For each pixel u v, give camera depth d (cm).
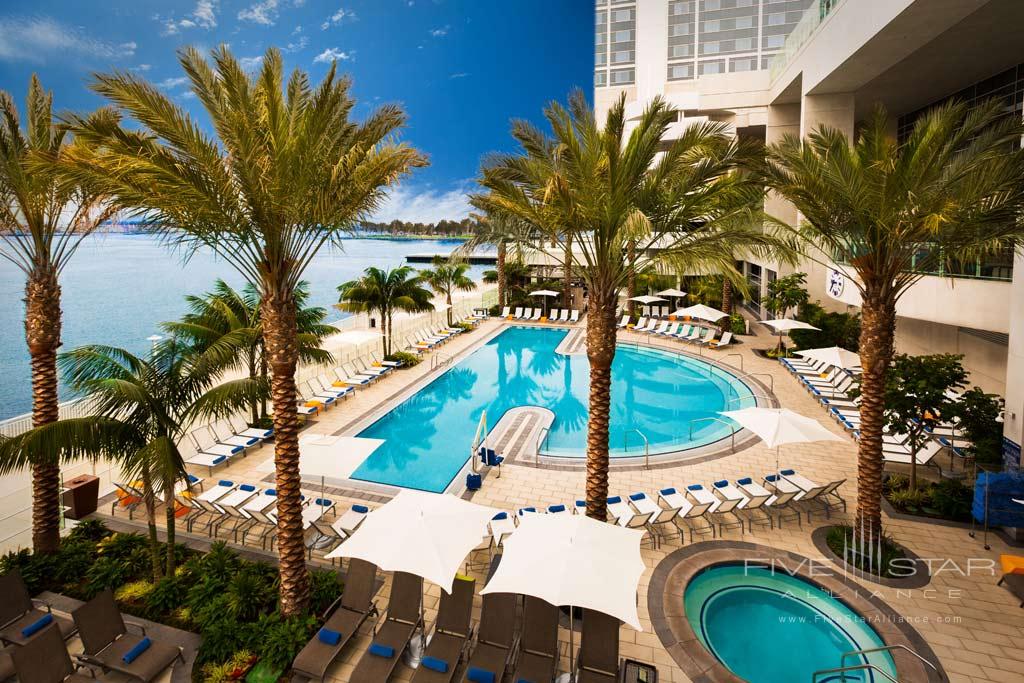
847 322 2298
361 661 735
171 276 7825
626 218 873
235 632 786
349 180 807
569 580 685
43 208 915
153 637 804
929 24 1642
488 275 4447
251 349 1541
